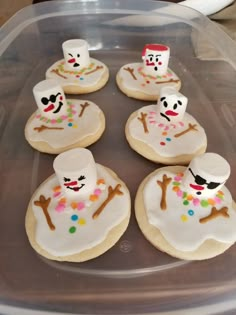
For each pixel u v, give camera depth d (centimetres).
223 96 24
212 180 16
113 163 21
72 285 15
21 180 19
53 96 21
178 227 16
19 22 24
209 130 22
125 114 24
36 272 15
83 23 26
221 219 16
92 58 27
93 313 14
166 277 15
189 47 27
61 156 16
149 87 25
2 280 15
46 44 27
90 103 23
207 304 14
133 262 16
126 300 14
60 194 17
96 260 16
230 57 22
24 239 17
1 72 22
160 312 14
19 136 22
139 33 27
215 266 16
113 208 17
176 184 18
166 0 28
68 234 16
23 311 14
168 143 20
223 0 27
